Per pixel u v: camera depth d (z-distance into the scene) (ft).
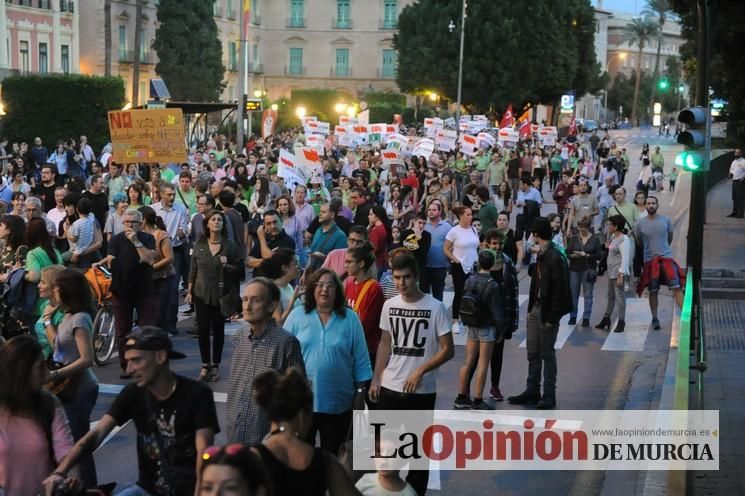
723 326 54.85
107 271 44.83
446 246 50.26
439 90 241.76
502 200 81.10
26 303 36.50
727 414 36.63
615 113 485.97
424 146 114.01
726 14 72.90
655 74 464.65
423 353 27.27
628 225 59.47
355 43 307.58
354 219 59.82
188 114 139.03
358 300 30.83
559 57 240.32
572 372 44.62
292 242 43.34
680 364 26.71
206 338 40.96
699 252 51.42
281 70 309.63
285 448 17.69
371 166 103.81
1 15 191.83
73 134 140.36
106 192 70.90
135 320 49.32
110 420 20.34
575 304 53.93
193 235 53.42
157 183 63.31
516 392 41.06
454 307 51.11
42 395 20.84
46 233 37.40
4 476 20.38
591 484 30.22
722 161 160.86
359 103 273.54
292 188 72.23
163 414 19.99
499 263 38.11
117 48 241.35
